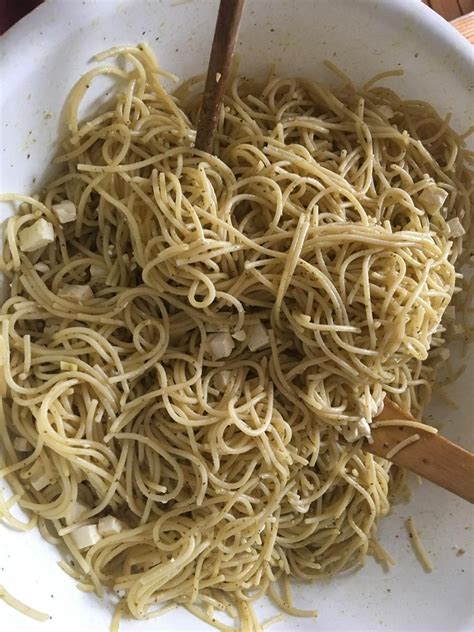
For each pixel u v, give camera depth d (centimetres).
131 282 22
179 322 22
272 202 22
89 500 22
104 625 21
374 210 23
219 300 21
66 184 21
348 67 23
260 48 22
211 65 18
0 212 20
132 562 23
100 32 19
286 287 21
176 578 23
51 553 21
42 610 20
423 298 22
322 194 22
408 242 22
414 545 26
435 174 25
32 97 19
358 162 23
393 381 24
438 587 24
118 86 21
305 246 21
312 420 23
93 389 21
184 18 20
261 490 23
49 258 21
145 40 20
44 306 21
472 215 25
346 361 22
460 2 28
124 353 22
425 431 23
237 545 23
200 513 23
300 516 24
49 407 20
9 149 19
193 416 21
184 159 21
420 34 22
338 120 24
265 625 24
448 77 23
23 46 18
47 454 21
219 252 20
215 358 22
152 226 21
